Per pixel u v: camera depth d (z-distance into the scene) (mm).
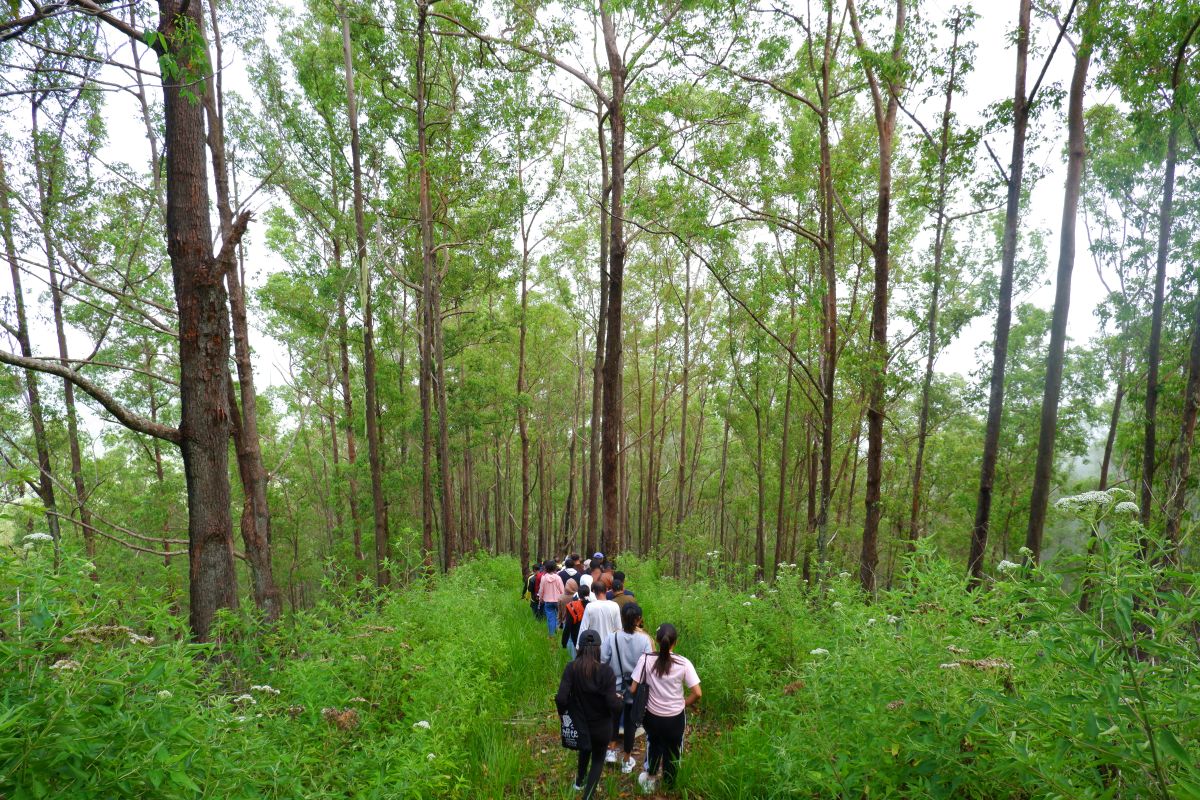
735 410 27828
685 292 30188
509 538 46875
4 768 2199
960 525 27516
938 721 2889
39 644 2666
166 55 5156
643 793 4996
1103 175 13883
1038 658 2699
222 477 6195
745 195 13492
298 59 15969
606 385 14977
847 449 23250
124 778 2385
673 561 25406
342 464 21344
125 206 13031
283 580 30078
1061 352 9727
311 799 3303
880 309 13164
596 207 23172
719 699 6602
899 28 12164
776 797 3891
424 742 4090
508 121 16922
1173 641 2369
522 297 27281
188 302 6074
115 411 5637
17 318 14977
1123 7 8812
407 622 6277
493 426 23547
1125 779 2475
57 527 10578
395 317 20109
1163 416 13055
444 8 15469
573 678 4883
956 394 23109
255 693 4590
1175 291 12141
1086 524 2660
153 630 4199
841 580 7281
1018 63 10141
